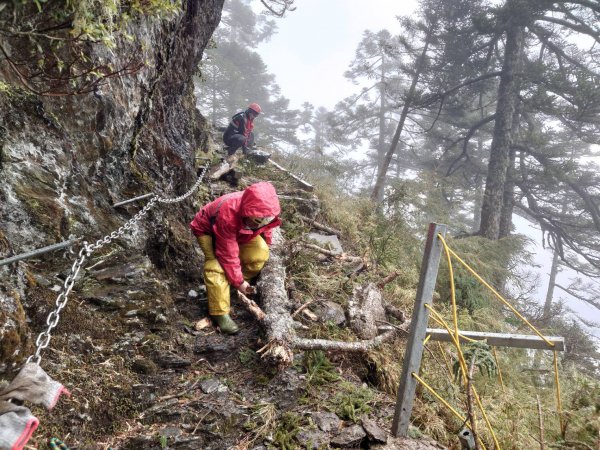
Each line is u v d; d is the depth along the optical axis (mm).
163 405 2713
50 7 2012
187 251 4062
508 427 3238
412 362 2709
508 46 12633
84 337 2699
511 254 10883
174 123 5207
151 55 3982
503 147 12477
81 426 2340
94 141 3309
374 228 7188
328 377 3254
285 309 3543
